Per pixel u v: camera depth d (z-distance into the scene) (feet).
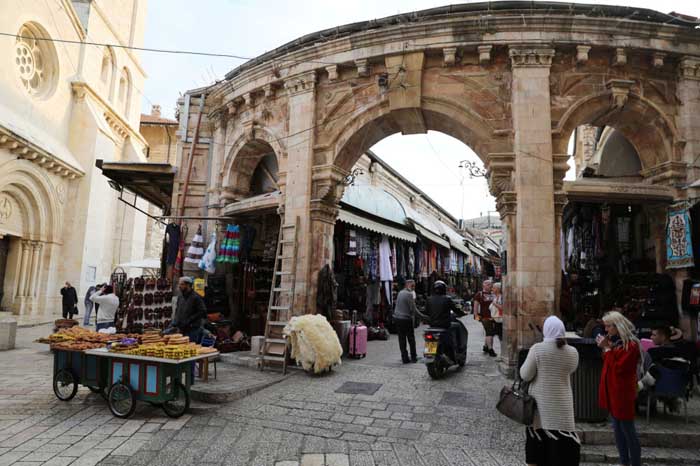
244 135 37.11
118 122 81.15
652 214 28.89
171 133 106.22
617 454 15.64
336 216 34.06
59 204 64.59
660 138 28.22
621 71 28.25
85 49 70.54
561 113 27.76
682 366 18.02
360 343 31.65
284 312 31.22
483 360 31.45
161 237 101.91
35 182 59.72
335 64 31.91
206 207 40.06
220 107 39.14
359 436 16.99
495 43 28.19
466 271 81.30
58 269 65.00
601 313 31.07
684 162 27.48
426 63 30.14
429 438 16.78
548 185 26.61
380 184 59.16
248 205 35.68
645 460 15.44
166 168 40.93
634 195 27.35
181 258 39.04
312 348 26.00
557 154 27.20
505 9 28.63
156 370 18.63
